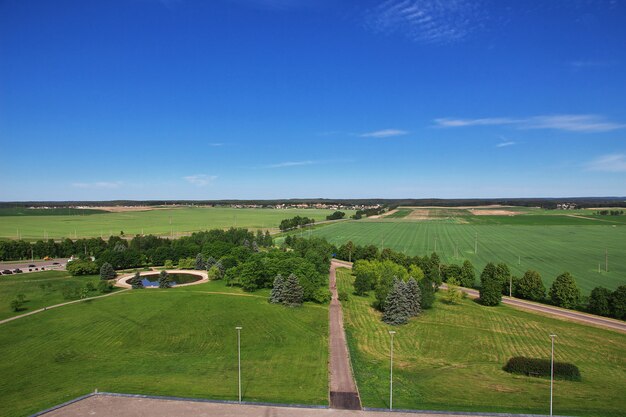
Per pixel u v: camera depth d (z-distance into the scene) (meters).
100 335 98.06
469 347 95.12
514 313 122.31
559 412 61.31
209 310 117.00
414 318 117.75
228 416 58.12
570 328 107.75
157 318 109.62
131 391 66.81
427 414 59.69
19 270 176.88
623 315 114.50
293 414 59.34
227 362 83.25
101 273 161.88
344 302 134.25
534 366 78.06
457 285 152.62
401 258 181.38
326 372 77.88
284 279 135.88
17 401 64.81
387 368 81.38
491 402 65.06
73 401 62.22
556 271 181.88
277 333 101.88
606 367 82.94
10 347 90.31
